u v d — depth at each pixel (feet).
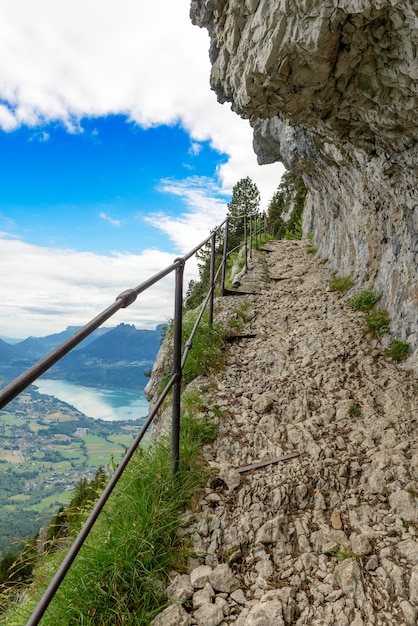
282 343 18.35
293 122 14.14
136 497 8.63
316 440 11.75
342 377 15.12
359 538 8.22
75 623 6.40
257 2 11.00
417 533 8.36
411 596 6.97
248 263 33.91
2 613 6.70
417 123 10.93
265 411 13.33
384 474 10.08
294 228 73.00
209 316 19.57
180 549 8.02
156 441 11.17
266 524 8.64
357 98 11.41
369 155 14.58
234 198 96.07
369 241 22.65
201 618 6.68
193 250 12.21
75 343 4.25
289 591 7.13
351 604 6.89
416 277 16.40
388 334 17.43
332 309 21.65
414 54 8.80
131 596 6.81
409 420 12.21
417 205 14.83
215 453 11.36
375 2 7.95
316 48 9.51
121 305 5.92
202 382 15.48
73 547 5.15
